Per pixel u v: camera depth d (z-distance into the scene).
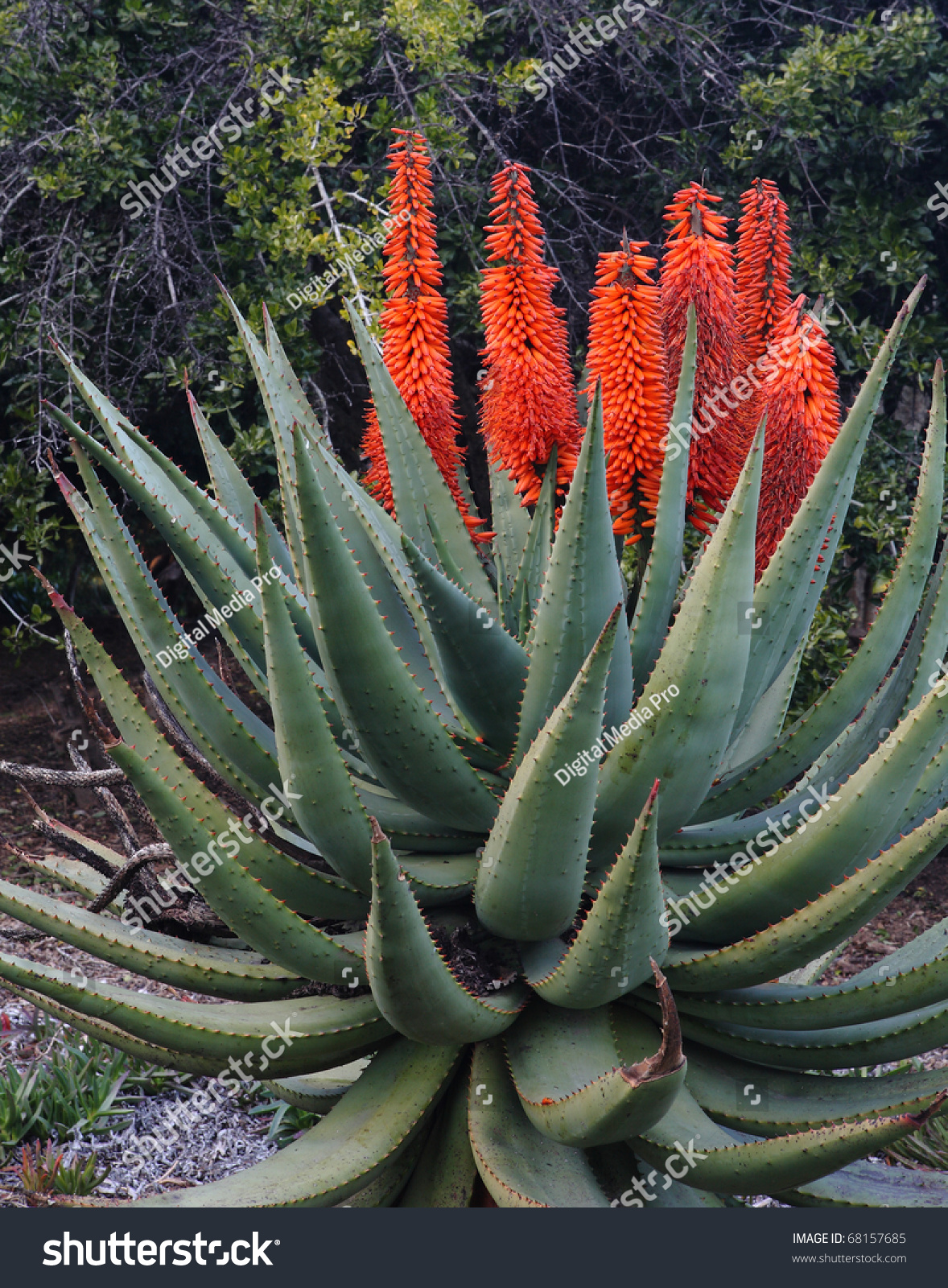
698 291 2.64
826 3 6.91
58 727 8.40
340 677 2.42
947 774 2.66
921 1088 2.62
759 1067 2.78
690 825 3.06
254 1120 4.45
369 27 6.04
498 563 3.50
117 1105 4.49
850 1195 2.73
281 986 2.86
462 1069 2.84
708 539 2.63
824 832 2.43
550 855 2.32
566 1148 2.59
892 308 6.66
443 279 6.45
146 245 6.13
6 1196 3.84
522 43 6.66
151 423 7.88
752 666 2.77
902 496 6.16
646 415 2.65
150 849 3.11
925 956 2.94
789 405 2.67
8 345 6.28
